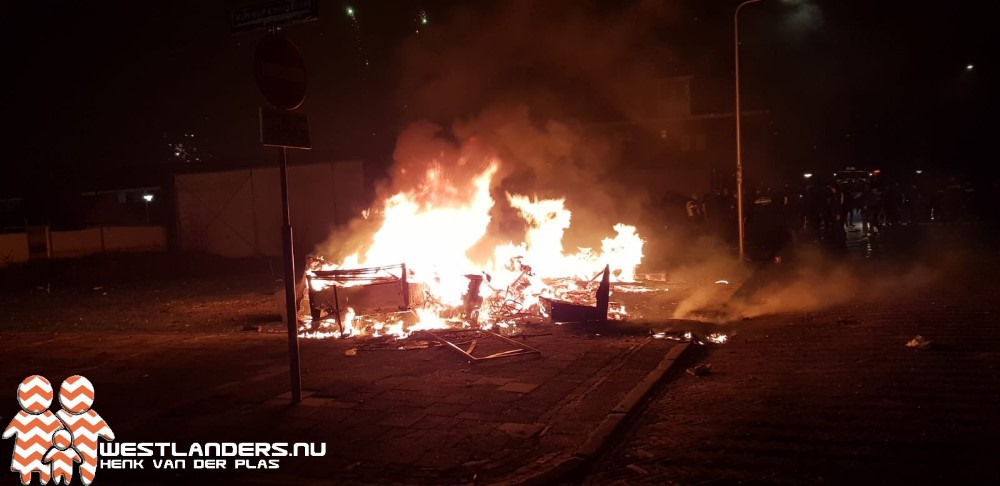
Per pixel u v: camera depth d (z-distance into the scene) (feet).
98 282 72.74
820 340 28.94
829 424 18.31
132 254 96.37
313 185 97.35
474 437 17.80
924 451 16.31
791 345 28.22
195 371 26.04
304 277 38.19
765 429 18.13
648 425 18.84
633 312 39.11
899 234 88.94
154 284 68.90
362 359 26.68
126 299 56.24
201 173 99.71
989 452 16.12
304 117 21.12
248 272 79.36
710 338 30.58
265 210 98.07
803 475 15.20
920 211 117.60
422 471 15.90
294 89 20.88
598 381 22.62
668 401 20.99
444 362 25.73
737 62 61.31
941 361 24.41
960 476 14.90
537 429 18.21
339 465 16.40
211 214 99.96
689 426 18.61
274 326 38.68
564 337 30.04
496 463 16.20
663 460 16.34
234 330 37.60
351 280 34.91
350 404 20.89
